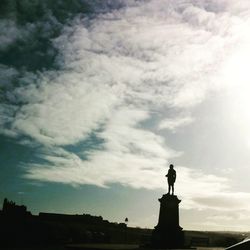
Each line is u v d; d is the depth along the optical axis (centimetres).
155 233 2617
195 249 2517
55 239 4175
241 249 860
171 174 2733
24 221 5328
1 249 2700
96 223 7681
